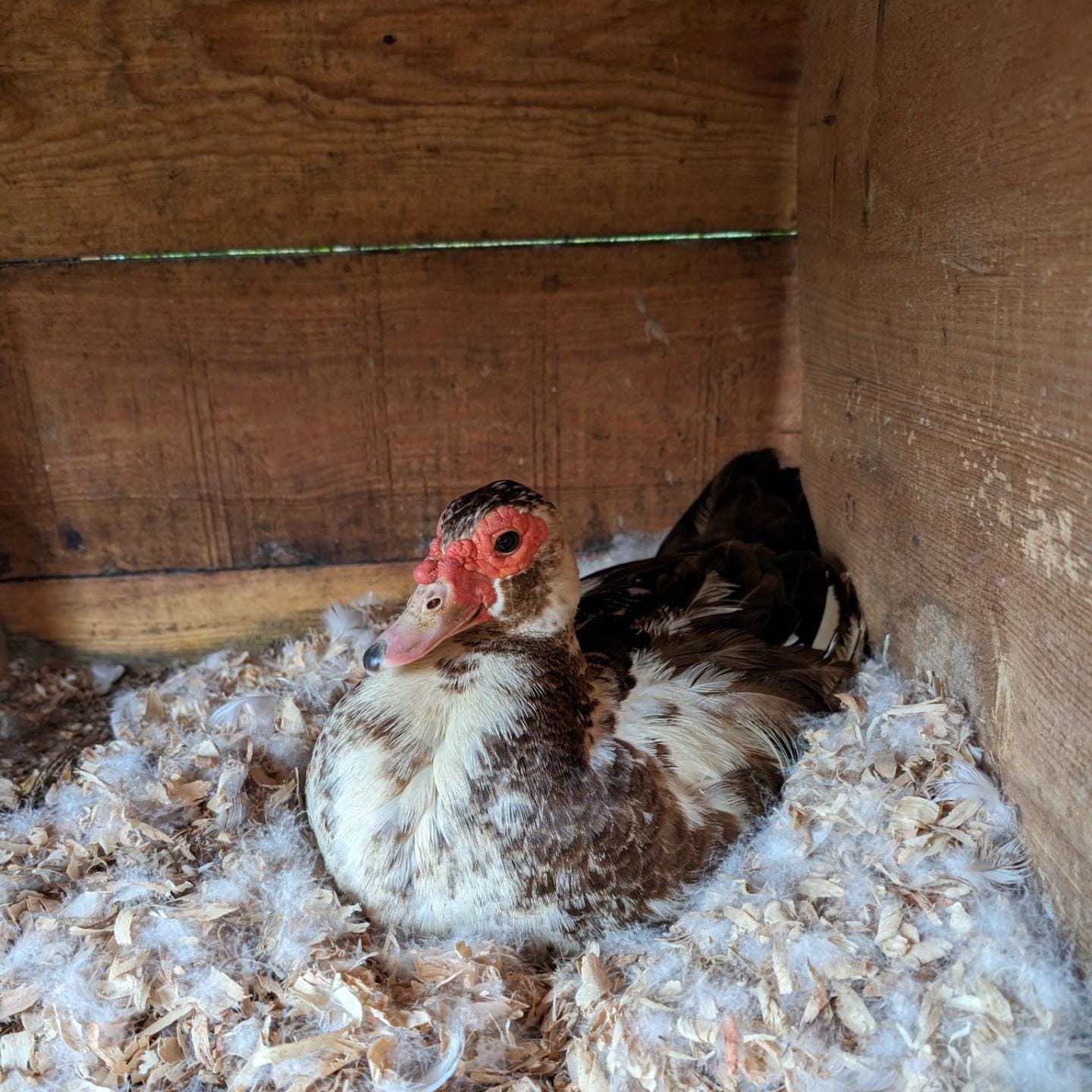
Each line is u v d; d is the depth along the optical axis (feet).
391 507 2.28
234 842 1.69
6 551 2.22
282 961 1.44
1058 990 1.21
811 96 1.94
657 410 2.24
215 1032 1.38
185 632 2.35
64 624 2.31
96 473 2.19
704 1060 1.27
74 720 2.18
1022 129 1.24
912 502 1.67
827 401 2.03
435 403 2.19
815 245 2.00
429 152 1.97
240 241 2.01
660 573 2.00
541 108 1.96
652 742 1.57
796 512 2.18
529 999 1.44
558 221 2.05
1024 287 1.27
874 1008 1.26
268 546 2.30
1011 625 1.38
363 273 2.06
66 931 1.49
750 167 2.06
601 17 1.90
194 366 2.11
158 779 1.81
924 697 1.63
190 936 1.47
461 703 1.50
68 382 2.10
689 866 1.50
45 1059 1.35
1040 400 1.25
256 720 1.97
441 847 1.45
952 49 1.40
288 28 1.86
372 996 1.37
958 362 1.47
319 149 1.95
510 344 2.15
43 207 1.94
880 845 1.44
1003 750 1.43
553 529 1.52
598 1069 1.30
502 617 1.52
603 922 1.49
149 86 1.87
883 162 1.66
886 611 1.81
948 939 1.30
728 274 2.13
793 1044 1.24
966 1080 1.15
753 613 1.87
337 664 2.19
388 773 1.49
